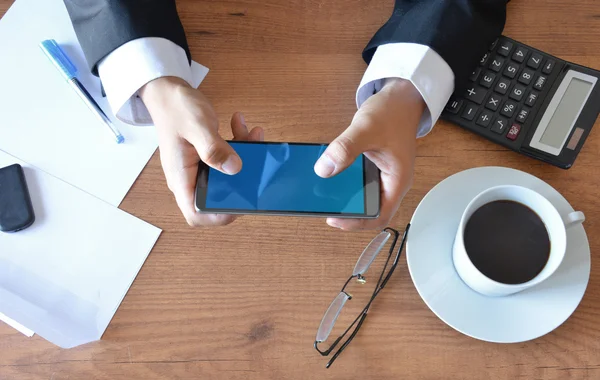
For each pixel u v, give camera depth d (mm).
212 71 555
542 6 570
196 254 492
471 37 511
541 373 451
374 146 437
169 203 510
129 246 493
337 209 425
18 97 549
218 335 468
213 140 413
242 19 578
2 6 587
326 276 486
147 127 539
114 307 474
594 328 462
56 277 480
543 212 441
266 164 443
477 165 521
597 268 480
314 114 542
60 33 574
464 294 452
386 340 464
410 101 493
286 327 470
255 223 501
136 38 497
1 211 494
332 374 456
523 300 446
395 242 493
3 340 465
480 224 449
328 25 578
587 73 517
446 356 458
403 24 522
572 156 495
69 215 503
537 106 511
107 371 458
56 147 529
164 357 461
